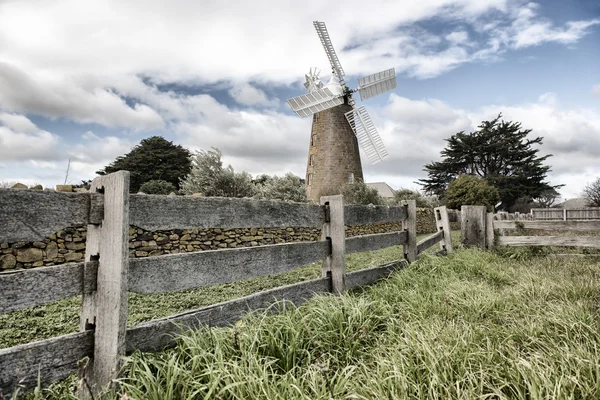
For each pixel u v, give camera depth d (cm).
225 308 257
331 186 2619
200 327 236
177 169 3569
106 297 190
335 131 2688
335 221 381
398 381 183
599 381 171
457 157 4600
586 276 436
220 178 1402
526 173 4144
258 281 607
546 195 4453
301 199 1653
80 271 190
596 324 247
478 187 2684
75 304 447
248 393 173
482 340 243
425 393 182
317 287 357
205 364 199
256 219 294
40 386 170
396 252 956
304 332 248
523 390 175
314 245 361
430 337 234
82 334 190
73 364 185
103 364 187
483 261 566
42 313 407
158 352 212
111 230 191
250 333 228
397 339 247
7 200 159
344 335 252
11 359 159
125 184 190
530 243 710
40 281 170
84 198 191
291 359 222
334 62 2638
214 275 252
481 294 358
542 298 338
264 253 296
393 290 383
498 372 191
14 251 521
